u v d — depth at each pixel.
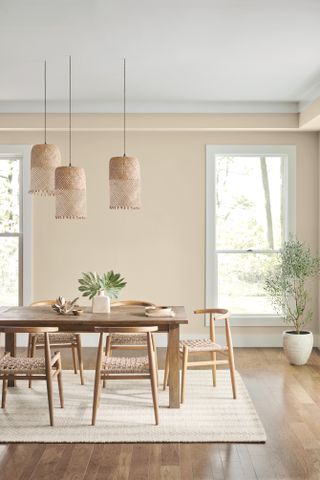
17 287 7.21
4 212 7.20
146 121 6.82
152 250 7.14
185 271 7.13
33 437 3.97
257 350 6.95
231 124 6.83
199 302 7.14
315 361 6.37
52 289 7.14
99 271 7.14
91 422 4.28
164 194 7.12
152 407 4.64
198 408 4.62
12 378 4.23
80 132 7.09
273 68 5.34
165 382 5.16
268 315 7.16
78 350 5.35
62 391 4.65
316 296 7.14
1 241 7.21
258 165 7.23
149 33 4.38
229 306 7.20
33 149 4.83
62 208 4.88
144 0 3.75
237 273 7.22
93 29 4.29
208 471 3.45
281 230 7.24
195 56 4.96
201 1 3.76
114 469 3.48
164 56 4.96
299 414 4.51
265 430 4.16
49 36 4.44
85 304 7.12
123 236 7.14
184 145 7.11
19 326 4.60
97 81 5.80
